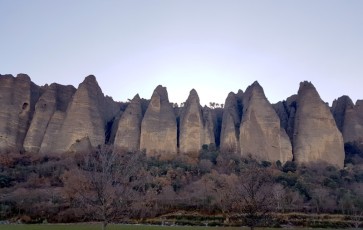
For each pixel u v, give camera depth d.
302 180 98.00
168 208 82.19
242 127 125.31
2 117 121.81
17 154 114.69
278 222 72.00
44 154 116.81
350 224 73.81
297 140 125.19
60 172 99.06
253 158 117.12
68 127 121.81
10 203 81.06
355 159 125.56
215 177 97.06
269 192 55.22
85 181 59.94
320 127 124.88
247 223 47.44
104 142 124.44
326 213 81.31
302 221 74.62
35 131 123.31
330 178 104.56
